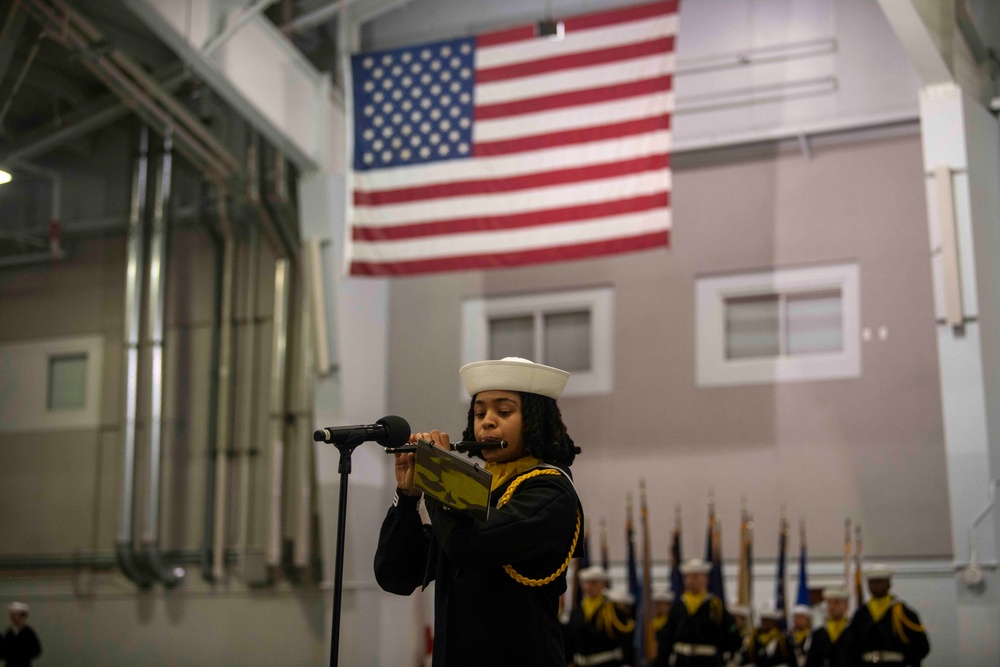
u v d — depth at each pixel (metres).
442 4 13.26
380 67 11.16
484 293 12.80
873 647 8.80
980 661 9.77
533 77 10.73
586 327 12.43
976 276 10.29
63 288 13.91
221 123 12.93
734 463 11.48
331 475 11.93
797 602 10.61
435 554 3.07
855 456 11.07
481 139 10.70
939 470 10.73
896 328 11.20
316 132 12.31
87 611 12.96
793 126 11.88
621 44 10.52
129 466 12.92
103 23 11.66
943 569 10.45
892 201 11.46
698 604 9.84
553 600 2.98
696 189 12.23
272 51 11.77
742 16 12.35
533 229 10.34
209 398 12.93
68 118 12.80
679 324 12.00
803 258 11.67
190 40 10.69
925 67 10.45
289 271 12.78
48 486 13.48
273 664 11.97
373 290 12.84
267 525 12.37
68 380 13.72
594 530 11.85
